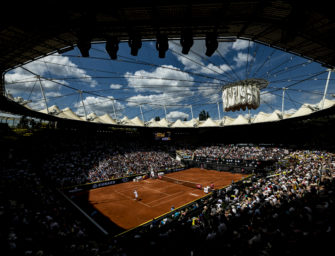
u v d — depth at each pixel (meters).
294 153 41.59
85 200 26.20
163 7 7.26
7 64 13.74
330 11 6.25
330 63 12.82
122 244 12.60
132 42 8.33
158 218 18.33
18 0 6.33
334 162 26.17
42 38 10.05
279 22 8.35
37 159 33.19
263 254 7.34
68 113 40.31
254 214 12.23
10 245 10.15
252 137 58.62
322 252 6.59
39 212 16.08
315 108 33.50
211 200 19.97
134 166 42.94
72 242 12.41
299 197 13.93
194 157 56.69
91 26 6.54
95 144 47.88
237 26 9.38
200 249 8.88
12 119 38.94
